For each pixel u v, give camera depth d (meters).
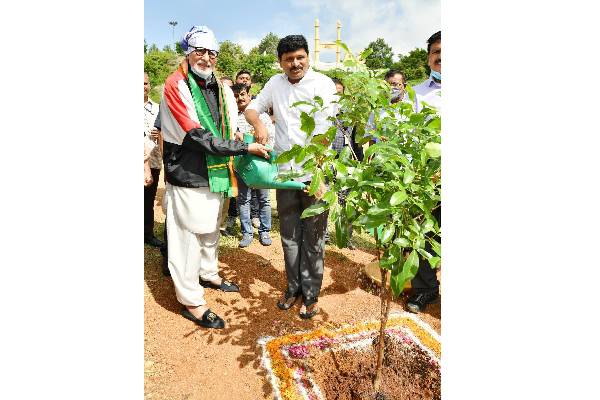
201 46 2.61
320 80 2.88
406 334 3.04
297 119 2.89
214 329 3.01
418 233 1.64
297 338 2.94
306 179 2.91
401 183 1.67
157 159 4.03
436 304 3.53
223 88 3.00
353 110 2.04
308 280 3.21
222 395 2.39
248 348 2.82
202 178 2.77
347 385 2.51
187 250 2.90
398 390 2.45
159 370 2.54
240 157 2.86
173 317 3.11
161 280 3.63
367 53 2.11
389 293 2.24
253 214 5.18
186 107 2.65
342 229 1.80
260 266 4.13
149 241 4.32
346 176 1.71
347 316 3.30
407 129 1.84
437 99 3.11
